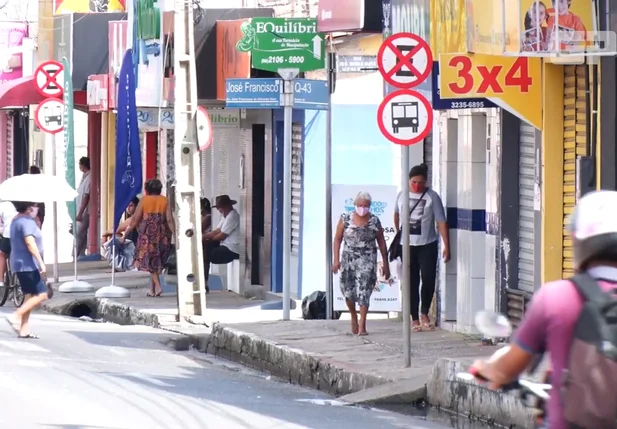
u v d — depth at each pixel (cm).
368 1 3575
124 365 2988
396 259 3366
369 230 3231
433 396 2456
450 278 3350
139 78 4600
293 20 3481
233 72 4338
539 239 2875
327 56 3575
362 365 2728
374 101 3991
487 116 3130
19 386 2494
